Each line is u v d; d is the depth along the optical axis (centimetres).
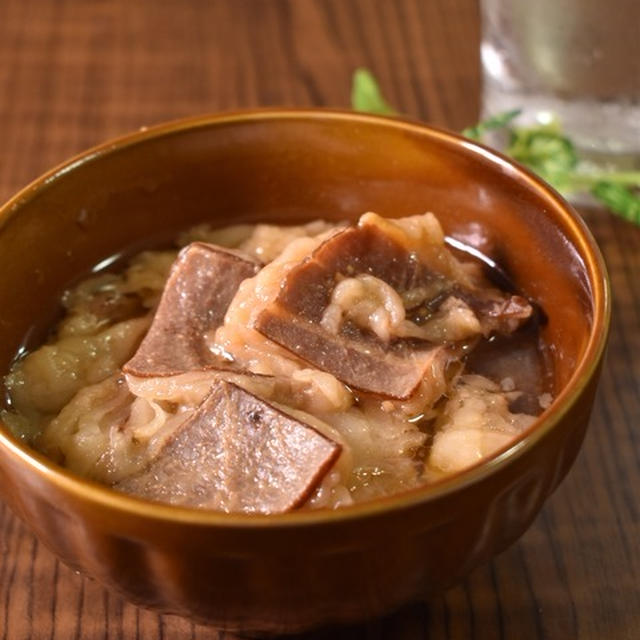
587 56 53
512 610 42
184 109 59
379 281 43
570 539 44
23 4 64
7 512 45
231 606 38
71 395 43
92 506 36
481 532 38
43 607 43
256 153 46
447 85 60
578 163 54
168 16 63
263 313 42
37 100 59
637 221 51
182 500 39
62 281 45
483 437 40
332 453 38
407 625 42
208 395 40
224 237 47
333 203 47
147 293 45
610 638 42
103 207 45
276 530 36
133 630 42
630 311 51
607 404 48
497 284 45
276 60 61
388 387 41
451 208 46
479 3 64
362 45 62
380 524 36
